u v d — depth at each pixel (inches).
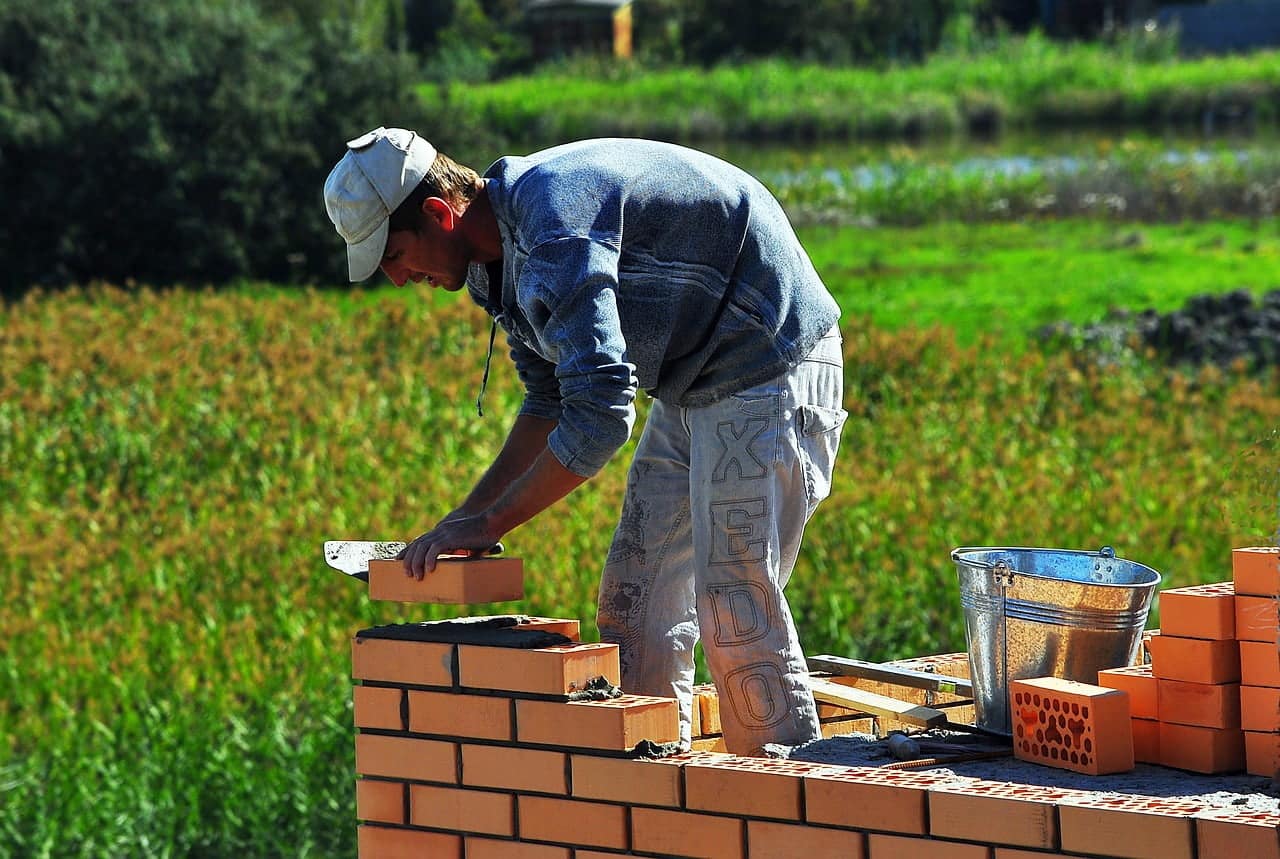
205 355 1726.1
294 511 1115.9
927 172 3656.5
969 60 6161.4
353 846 749.3
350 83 3149.6
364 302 2171.5
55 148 2923.2
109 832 752.3
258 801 769.6
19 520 1155.9
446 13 7426.2
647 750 361.4
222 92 2989.7
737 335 396.2
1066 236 3034.0
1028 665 405.4
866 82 5777.6
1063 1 7209.6
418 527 1104.8
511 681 375.2
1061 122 5339.6
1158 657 382.0
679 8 7057.1
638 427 1360.7
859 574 989.8
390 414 1473.9
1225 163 3486.7
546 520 1063.0
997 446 1314.0
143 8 3186.5
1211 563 1027.3
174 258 2947.8
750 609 406.0
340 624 956.0
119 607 984.9
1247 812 301.9
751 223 395.9
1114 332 1844.2
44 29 3090.6
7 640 935.0
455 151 3248.0
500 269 403.5
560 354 374.3
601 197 378.9
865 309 2267.5
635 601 445.7
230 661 899.4
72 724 840.9
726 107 5442.9
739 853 346.9
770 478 403.2
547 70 6422.2
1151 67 5920.3
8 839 751.1
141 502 1210.0
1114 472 1149.7
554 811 370.6
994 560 436.1
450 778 386.9
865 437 1364.4
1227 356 1768.0
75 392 1477.6
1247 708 368.2
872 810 332.2
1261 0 6983.3
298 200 3016.7
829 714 474.0
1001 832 317.1
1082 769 376.8
